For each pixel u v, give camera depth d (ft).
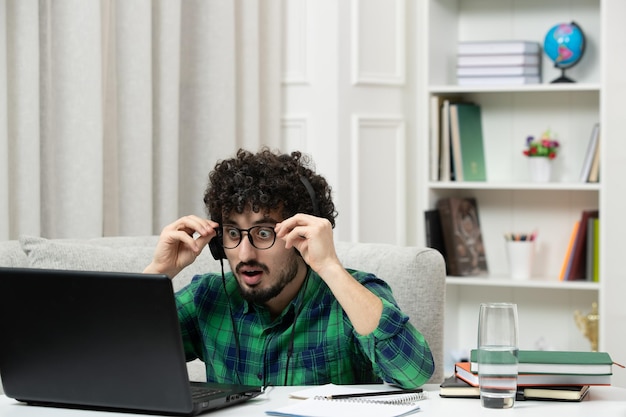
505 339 5.65
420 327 8.16
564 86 12.91
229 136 12.68
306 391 6.14
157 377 5.44
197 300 7.06
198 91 12.61
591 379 5.89
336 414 5.40
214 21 12.56
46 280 5.54
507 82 13.35
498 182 13.46
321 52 13.43
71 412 5.71
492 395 5.66
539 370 5.90
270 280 6.37
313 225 6.26
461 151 13.69
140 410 5.62
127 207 11.39
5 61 10.02
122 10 11.32
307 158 7.24
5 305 5.72
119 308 5.41
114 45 11.35
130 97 11.37
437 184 13.65
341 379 6.69
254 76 13.14
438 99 13.73
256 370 6.72
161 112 11.88
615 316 12.78
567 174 13.87
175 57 11.93
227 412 5.64
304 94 13.58
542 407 5.72
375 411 5.48
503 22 14.17
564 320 14.07
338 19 13.29
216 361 6.88
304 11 13.52
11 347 5.81
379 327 6.13
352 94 13.51
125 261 8.41
